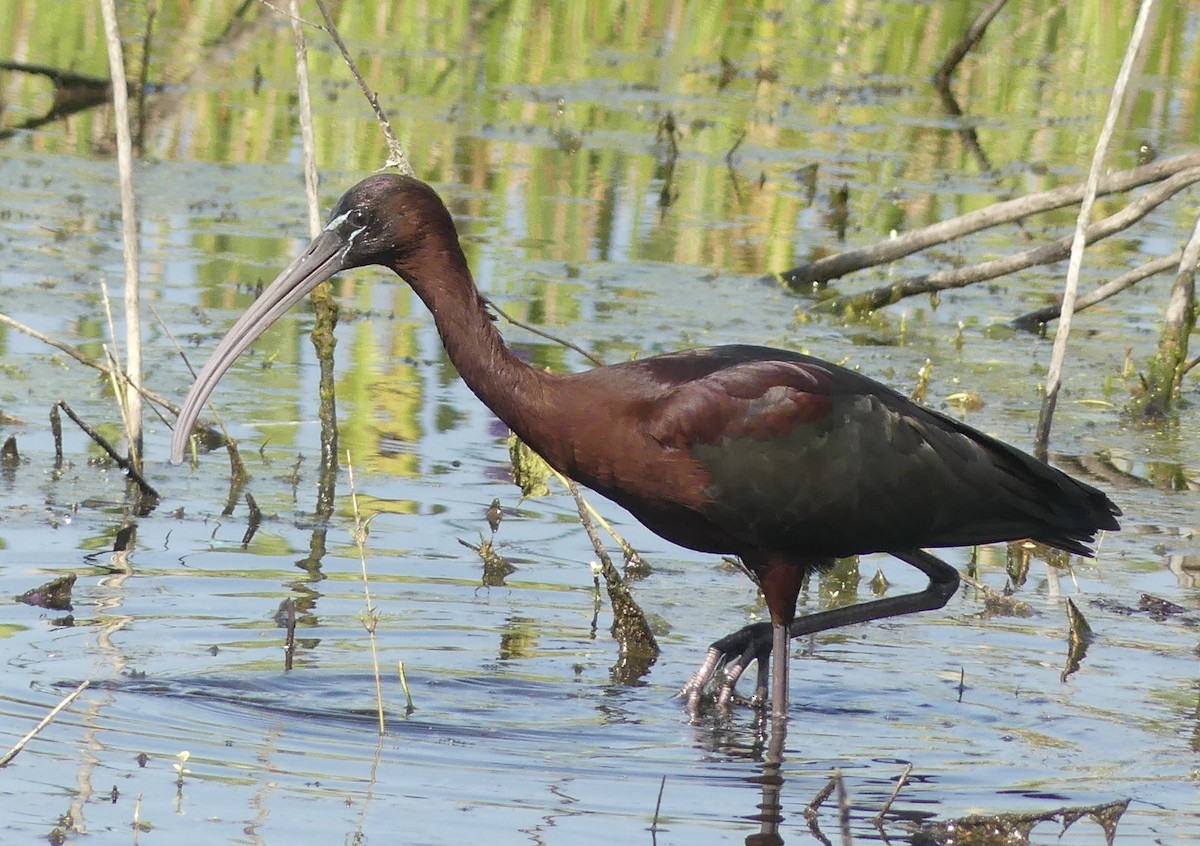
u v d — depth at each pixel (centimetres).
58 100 2447
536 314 1684
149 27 2320
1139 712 980
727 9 3170
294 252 1845
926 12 3253
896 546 1028
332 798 808
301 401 1470
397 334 1662
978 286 1953
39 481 1273
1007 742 934
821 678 1034
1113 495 1352
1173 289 1570
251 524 1211
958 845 792
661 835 783
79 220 1898
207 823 767
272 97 2484
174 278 1733
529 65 2773
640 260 1909
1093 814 809
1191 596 1167
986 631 1112
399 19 2961
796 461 984
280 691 958
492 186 2139
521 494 1289
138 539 1177
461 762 873
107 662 977
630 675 1026
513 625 1084
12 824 757
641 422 970
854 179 2247
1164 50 3081
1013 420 1512
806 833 796
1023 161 2359
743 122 2516
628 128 2442
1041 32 3173
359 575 1138
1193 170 1599
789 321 1742
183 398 1434
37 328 1558
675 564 1214
